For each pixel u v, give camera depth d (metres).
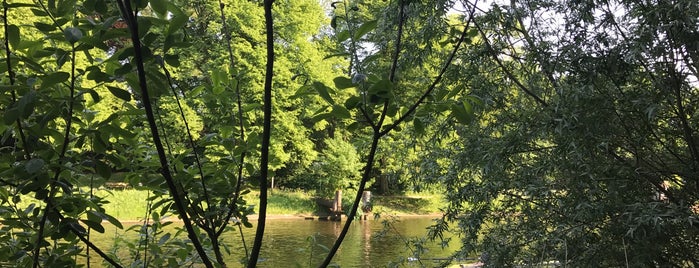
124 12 1.10
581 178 3.43
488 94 3.86
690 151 3.49
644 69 3.39
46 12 1.40
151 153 1.84
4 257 1.67
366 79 1.30
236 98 1.99
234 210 1.88
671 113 3.54
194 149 1.77
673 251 3.52
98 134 1.50
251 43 13.35
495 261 4.10
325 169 20.55
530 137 3.58
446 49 3.77
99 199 1.74
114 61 1.34
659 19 2.95
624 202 3.44
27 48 1.46
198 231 2.00
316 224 17.39
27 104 1.28
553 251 3.76
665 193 3.47
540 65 3.67
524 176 3.76
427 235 4.65
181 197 1.74
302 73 1.66
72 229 1.50
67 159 1.49
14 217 1.68
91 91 1.41
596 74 3.23
